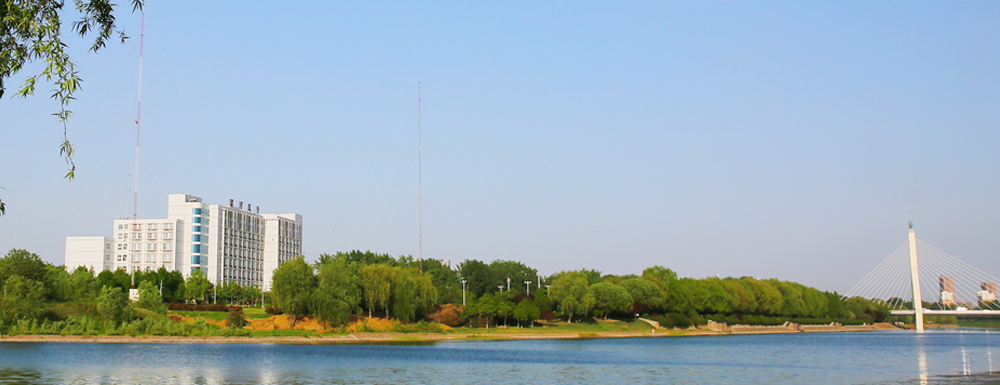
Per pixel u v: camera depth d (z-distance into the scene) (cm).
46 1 3022
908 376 9894
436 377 9256
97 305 15150
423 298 18800
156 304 17338
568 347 16175
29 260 16325
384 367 10331
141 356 11262
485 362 11506
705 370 10619
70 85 3002
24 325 14012
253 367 10031
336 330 16575
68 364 9906
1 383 7981
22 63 2978
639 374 9956
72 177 3042
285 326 16700
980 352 15338
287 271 16738
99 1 3106
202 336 15112
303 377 9006
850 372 10456
